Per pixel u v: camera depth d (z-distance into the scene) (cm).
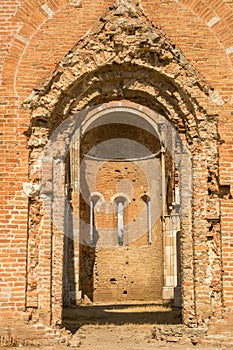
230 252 1080
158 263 2645
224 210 1098
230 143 1115
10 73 1117
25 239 1057
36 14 1146
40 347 998
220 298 1082
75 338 1097
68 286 2330
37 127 1129
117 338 1191
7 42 1130
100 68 1167
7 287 1033
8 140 1091
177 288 2078
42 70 1125
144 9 1164
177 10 1163
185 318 1120
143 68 1184
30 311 1050
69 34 1145
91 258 2673
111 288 2662
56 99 1132
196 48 1150
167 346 1041
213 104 1132
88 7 1157
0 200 1067
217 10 1159
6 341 1009
